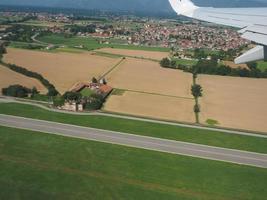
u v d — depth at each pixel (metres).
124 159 82.38
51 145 87.25
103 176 74.56
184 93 148.25
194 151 89.06
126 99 132.75
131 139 93.75
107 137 94.00
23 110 110.75
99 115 111.06
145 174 76.38
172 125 107.25
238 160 85.62
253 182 76.06
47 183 70.69
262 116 123.56
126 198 67.38
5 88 127.44
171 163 81.94
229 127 109.69
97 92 135.75
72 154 83.31
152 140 94.06
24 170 75.06
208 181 75.31
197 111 123.69
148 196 68.56
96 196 67.50
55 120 103.75
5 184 69.56
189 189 71.88
